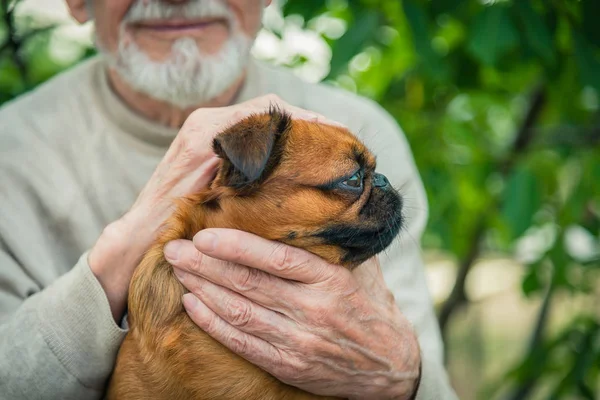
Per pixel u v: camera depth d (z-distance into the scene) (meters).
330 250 0.55
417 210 0.71
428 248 1.13
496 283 1.87
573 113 0.94
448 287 1.59
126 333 0.56
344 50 0.75
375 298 0.59
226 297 0.54
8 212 0.63
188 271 0.54
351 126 0.72
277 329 0.54
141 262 0.56
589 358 0.91
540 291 0.95
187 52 0.64
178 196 0.56
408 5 0.75
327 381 0.56
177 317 0.55
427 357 0.64
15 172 0.65
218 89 0.66
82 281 0.55
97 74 0.69
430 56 0.75
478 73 0.91
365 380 0.57
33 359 0.56
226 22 0.66
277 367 0.55
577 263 0.91
